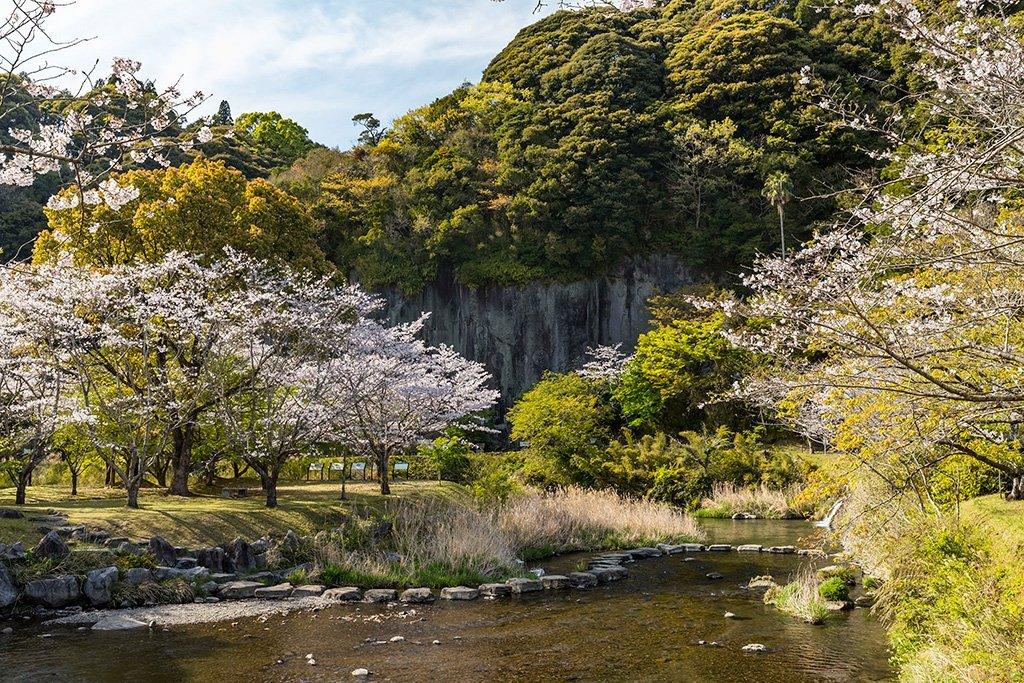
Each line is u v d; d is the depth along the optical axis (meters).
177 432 21.52
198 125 6.57
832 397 10.27
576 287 53.31
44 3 4.50
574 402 31.06
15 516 14.55
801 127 48.28
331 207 55.59
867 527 13.73
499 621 12.40
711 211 53.62
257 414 20.83
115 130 6.34
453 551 16.42
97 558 13.03
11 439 17.47
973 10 7.11
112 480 22.98
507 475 26.38
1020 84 6.27
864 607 12.91
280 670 9.60
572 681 9.38
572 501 23.62
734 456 32.19
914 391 5.68
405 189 56.72
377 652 10.52
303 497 21.38
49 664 9.56
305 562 15.60
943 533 10.09
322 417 19.58
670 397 38.91
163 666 9.61
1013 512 11.42
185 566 14.05
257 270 22.22
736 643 11.04
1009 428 9.61
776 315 7.24
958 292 7.36
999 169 5.88
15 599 11.81
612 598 14.24
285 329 20.31
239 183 26.39
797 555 19.47
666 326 42.25
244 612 12.52
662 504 27.11
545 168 54.44
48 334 17.12
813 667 9.80
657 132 55.66
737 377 34.84
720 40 56.88
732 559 18.88
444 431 29.36
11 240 29.17
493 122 61.50
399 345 25.81
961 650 7.58
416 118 63.16
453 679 9.43
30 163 6.84
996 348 5.89
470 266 53.91
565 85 60.88
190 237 22.62
